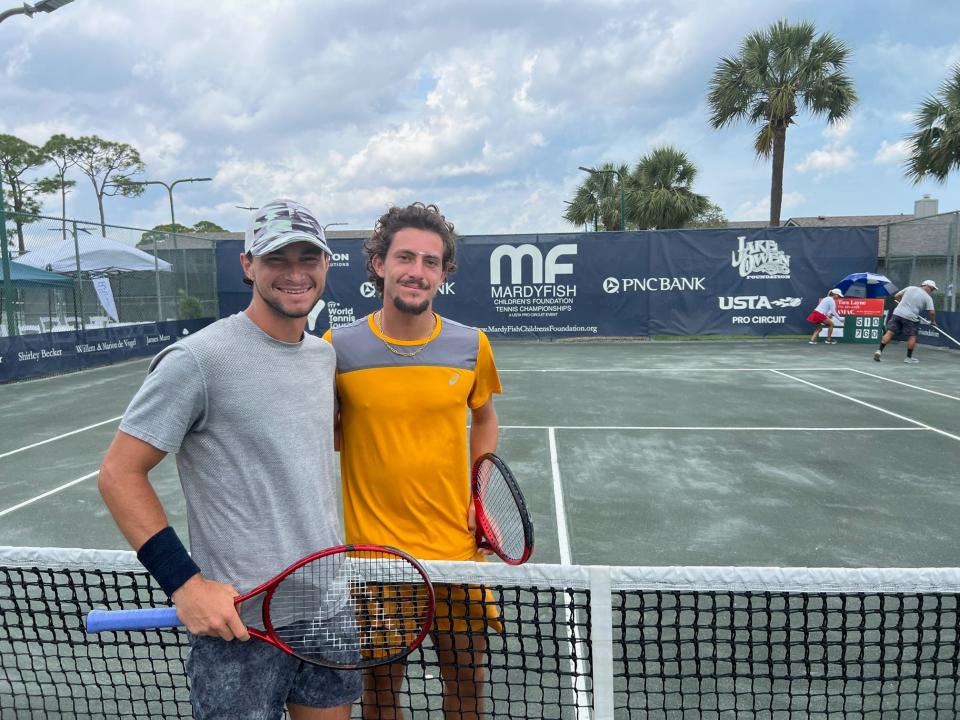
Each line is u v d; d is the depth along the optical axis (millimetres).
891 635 2947
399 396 1932
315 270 1485
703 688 2605
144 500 1337
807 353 14688
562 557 4031
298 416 1516
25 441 7391
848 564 3918
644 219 25953
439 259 1949
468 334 2080
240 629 1334
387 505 1969
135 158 49156
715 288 16875
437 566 1769
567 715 2348
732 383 10695
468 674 1931
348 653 1632
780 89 20000
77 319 13672
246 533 1454
